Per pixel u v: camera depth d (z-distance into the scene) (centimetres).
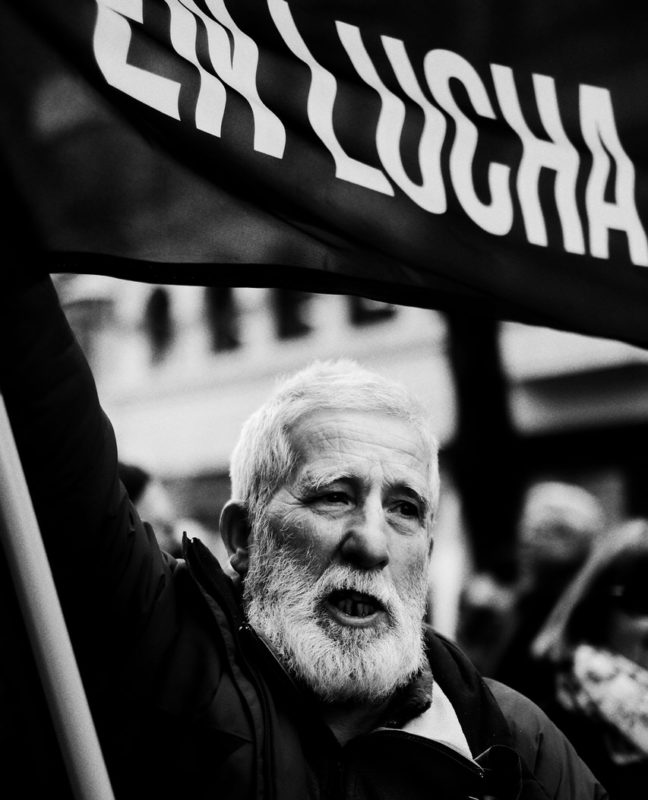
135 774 173
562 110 205
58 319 159
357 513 187
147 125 165
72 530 166
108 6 164
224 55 176
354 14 189
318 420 193
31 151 156
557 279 199
